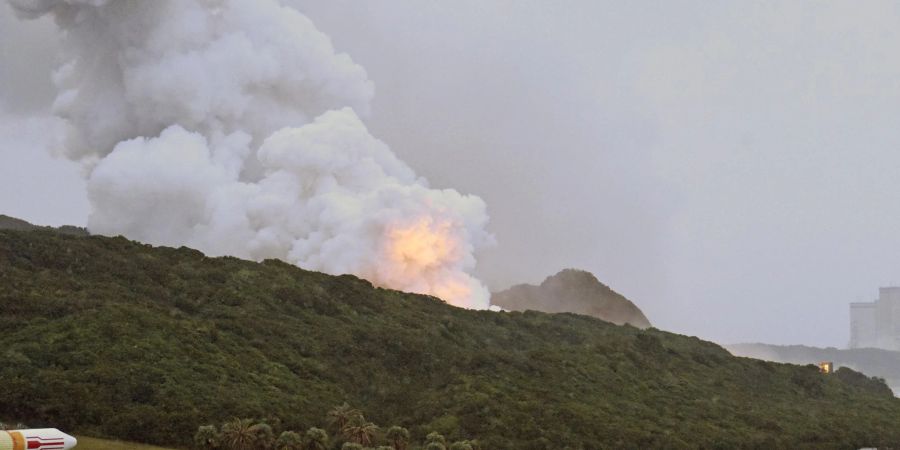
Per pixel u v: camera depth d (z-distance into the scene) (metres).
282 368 137.88
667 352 189.50
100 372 119.12
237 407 120.50
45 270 146.88
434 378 149.75
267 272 170.50
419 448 124.50
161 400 117.81
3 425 104.00
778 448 146.50
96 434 111.62
